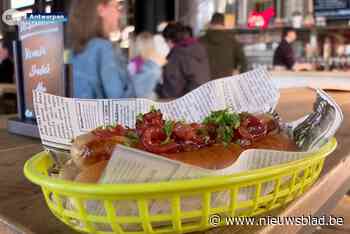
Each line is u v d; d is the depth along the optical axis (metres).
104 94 2.12
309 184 0.63
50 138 0.67
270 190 0.53
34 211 0.58
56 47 1.08
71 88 1.10
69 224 0.49
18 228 0.52
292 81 4.09
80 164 0.53
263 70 0.93
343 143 1.00
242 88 0.90
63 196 0.48
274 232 0.52
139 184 0.43
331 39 4.41
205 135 0.57
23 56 1.18
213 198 0.47
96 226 0.46
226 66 4.07
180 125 0.57
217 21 4.11
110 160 0.44
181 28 3.46
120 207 0.44
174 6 5.02
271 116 0.74
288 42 4.46
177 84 3.42
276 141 0.67
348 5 4.22
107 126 0.61
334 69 4.27
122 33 4.01
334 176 0.76
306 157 0.56
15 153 0.95
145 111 0.79
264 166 0.52
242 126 0.63
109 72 2.11
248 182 0.48
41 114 0.68
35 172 0.51
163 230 0.46
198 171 0.46
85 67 2.05
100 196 0.43
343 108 1.68
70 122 0.70
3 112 2.55
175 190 0.43
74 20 1.99
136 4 4.64
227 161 0.54
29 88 1.17
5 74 3.04
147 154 0.44
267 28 4.64
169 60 3.46
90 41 2.06
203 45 3.69
